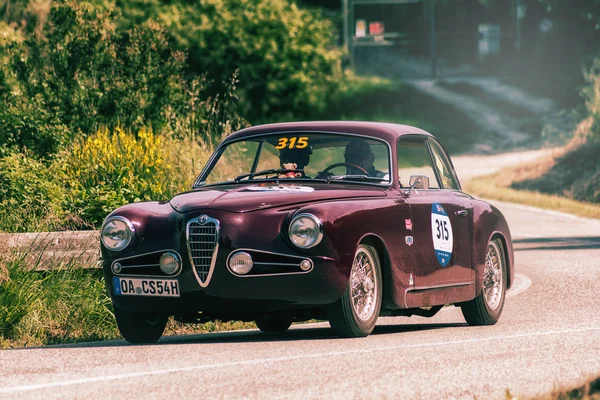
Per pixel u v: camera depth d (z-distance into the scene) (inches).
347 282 1056.2
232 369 895.1
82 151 1797.5
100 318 1342.3
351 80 6953.7
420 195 1210.0
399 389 807.1
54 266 1341.0
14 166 1587.1
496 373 877.8
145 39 2362.2
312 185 1155.9
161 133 2080.5
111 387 821.9
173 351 1015.0
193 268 1057.5
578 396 742.5
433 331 1213.7
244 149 1250.0
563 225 3307.1
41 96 2112.5
